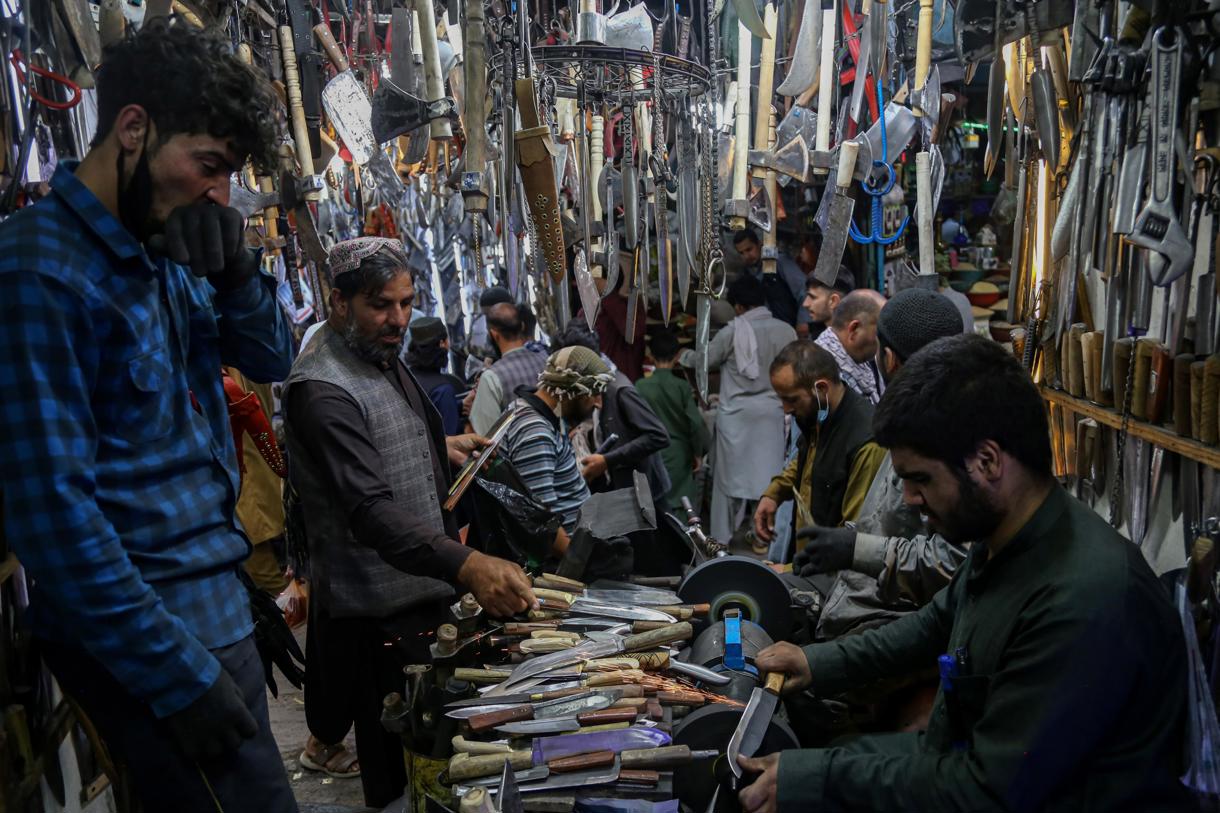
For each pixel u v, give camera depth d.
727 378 4.76
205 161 1.26
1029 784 1.09
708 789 1.46
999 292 5.21
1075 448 3.03
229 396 2.28
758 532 2.97
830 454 2.43
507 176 2.06
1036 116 2.51
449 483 2.39
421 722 1.70
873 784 1.21
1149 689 1.12
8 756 1.52
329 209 4.19
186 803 1.38
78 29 1.74
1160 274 1.86
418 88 2.56
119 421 1.32
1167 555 2.59
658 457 3.67
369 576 2.20
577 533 2.00
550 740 1.39
